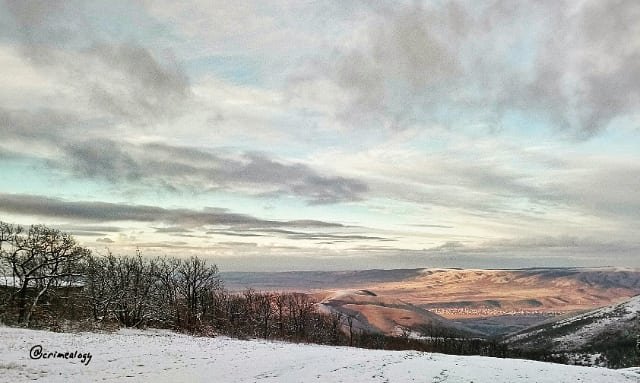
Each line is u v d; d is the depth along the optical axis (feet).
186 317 245.86
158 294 261.03
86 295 228.02
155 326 243.60
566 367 95.45
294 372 75.31
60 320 161.99
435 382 68.90
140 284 254.47
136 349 98.78
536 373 81.15
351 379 69.62
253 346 127.54
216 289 299.58
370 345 367.86
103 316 216.13
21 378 60.44
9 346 89.15
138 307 245.86
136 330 180.75
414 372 77.71
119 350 95.25
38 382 58.75
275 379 67.51
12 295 191.62
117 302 237.45
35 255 200.23
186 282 280.51
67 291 212.84
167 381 64.08
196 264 285.23
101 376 65.41
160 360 84.07
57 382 59.41
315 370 78.02
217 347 116.26
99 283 240.73
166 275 275.18
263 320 352.08
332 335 386.11
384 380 69.46
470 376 74.95
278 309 387.34
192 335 189.16
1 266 194.29
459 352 432.25
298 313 390.01
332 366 83.56
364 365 86.12
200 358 89.45
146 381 63.46
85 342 105.81
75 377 63.41
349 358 97.50
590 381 76.38
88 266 229.45
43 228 204.23
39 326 150.30
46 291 200.03
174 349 103.91
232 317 331.36
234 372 73.56
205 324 241.14
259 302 375.66
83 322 162.61
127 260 258.98
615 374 87.20
